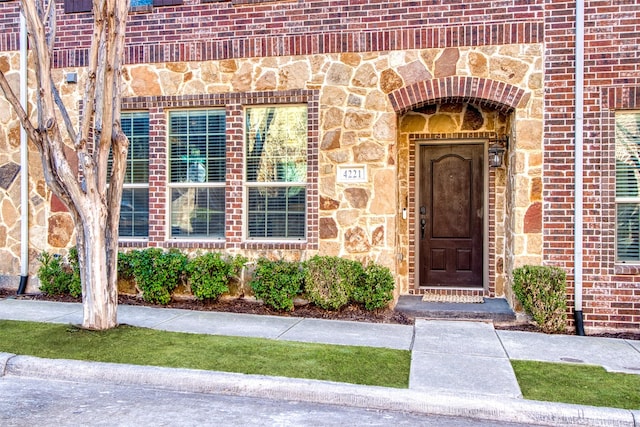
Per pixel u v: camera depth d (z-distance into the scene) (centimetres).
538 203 716
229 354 546
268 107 814
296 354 550
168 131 843
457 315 733
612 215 697
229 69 807
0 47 877
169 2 820
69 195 602
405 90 752
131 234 862
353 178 768
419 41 747
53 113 583
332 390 459
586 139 703
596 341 638
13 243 875
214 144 832
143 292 801
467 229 863
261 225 820
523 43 719
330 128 775
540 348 600
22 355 534
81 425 400
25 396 464
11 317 698
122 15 592
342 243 771
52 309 754
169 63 826
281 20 788
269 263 764
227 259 801
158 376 493
